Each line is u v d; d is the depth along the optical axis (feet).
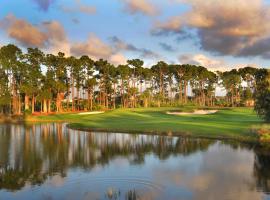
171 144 136.77
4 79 407.44
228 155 110.42
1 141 151.84
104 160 103.91
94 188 73.31
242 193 69.31
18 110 415.85
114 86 534.37
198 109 359.87
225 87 601.62
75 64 476.54
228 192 70.03
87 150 124.47
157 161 101.81
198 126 194.39
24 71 415.64
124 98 546.26
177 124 208.13
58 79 466.70
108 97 563.07
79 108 484.33
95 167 93.66
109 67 519.19
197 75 603.26
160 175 84.12
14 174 86.17
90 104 481.87
